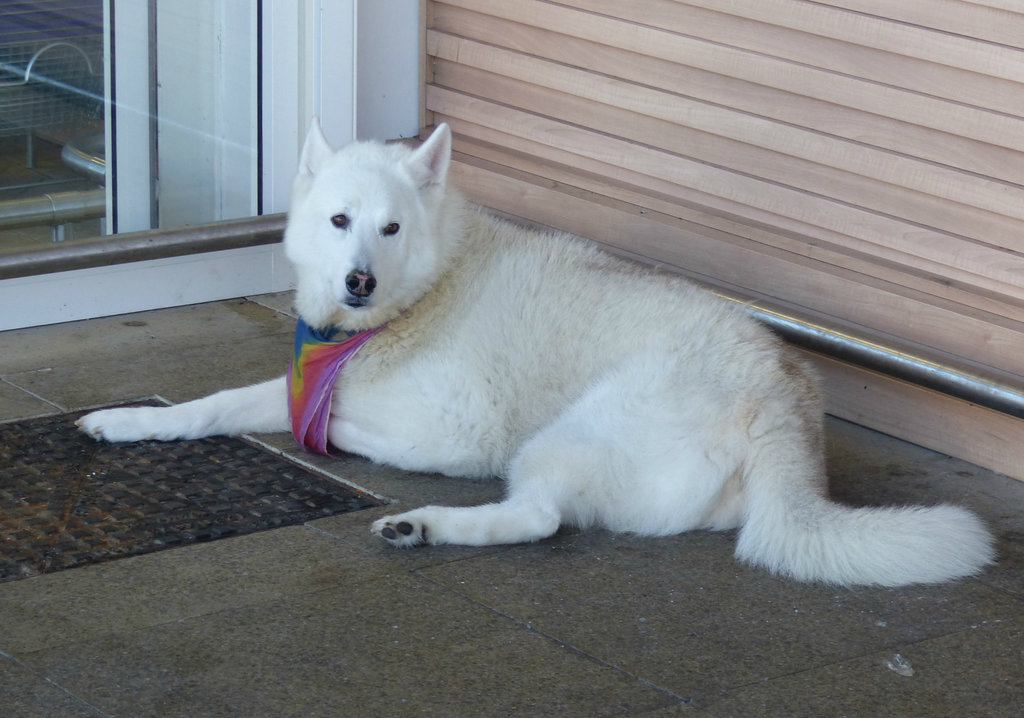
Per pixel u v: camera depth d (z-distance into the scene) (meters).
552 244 3.62
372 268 3.42
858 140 3.78
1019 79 3.53
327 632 3.09
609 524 3.38
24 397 3.72
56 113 4.07
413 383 3.50
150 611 3.11
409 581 3.22
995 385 3.58
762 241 3.96
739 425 3.34
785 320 3.83
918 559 3.26
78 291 4.07
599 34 4.14
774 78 3.87
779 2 3.82
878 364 3.71
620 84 4.13
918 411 3.78
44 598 3.12
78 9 4.04
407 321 3.52
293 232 3.56
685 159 4.06
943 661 3.11
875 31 3.70
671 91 4.05
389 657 3.04
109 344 3.99
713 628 3.15
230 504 3.41
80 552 3.24
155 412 3.60
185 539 3.30
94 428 3.57
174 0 4.13
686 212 4.07
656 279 3.59
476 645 3.08
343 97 4.32
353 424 3.57
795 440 3.34
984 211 3.64
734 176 3.98
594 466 3.34
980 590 3.30
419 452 3.52
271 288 4.34
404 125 4.55
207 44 4.20
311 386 3.56
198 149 4.26
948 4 3.60
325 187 3.48
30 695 2.92
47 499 3.38
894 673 3.08
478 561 3.29
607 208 4.18
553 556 3.32
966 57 3.59
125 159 4.18
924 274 3.75
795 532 3.28
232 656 3.02
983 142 3.61
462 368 3.48
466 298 3.54
